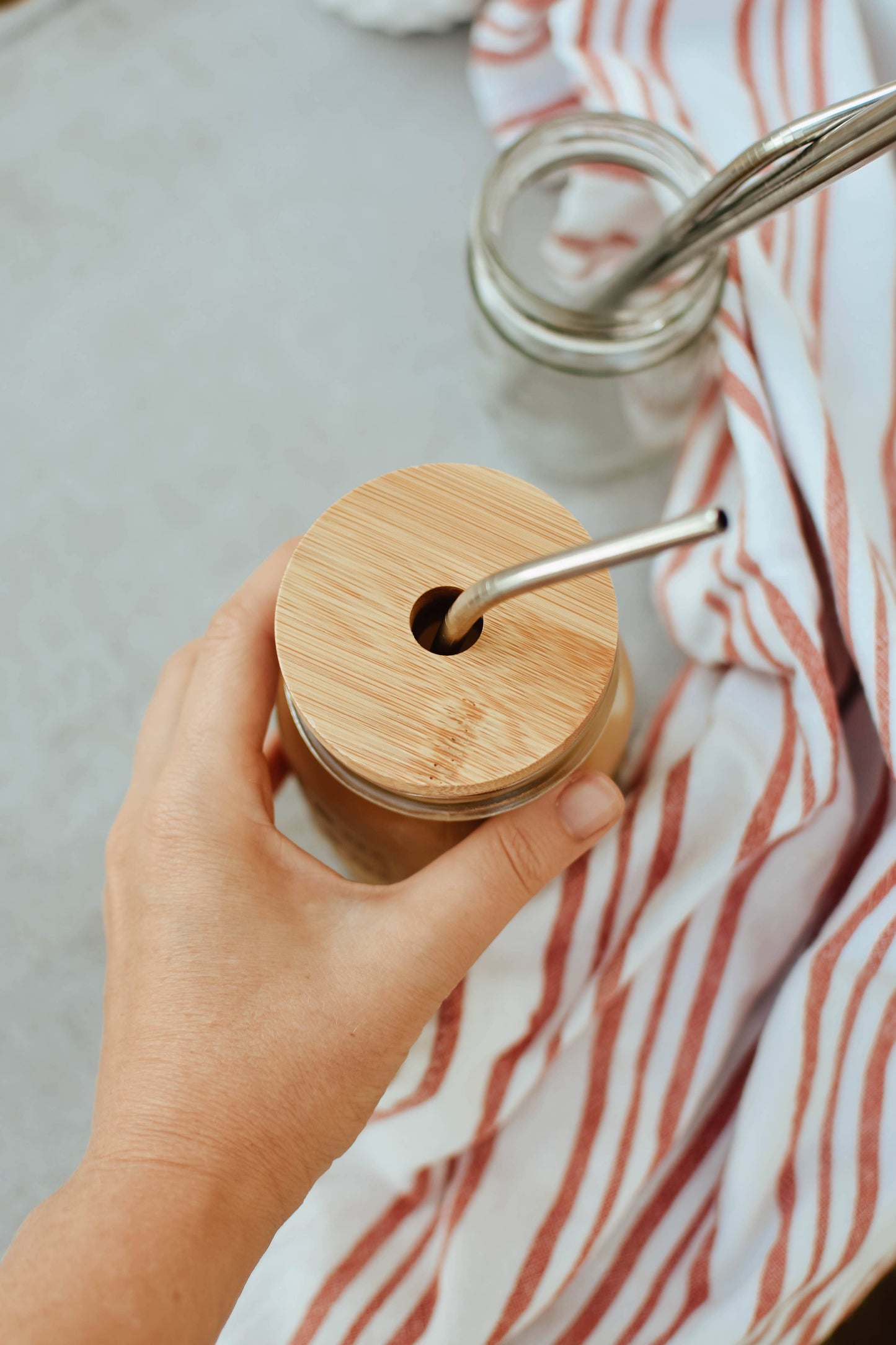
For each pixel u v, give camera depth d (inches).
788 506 16.9
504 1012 17.1
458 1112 17.0
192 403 20.6
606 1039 17.5
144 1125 14.7
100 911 19.3
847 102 13.5
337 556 14.2
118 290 21.0
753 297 17.6
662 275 16.4
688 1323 16.8
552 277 20.0
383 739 13.7
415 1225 17.3
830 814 17.5
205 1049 14.9
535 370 17.6
